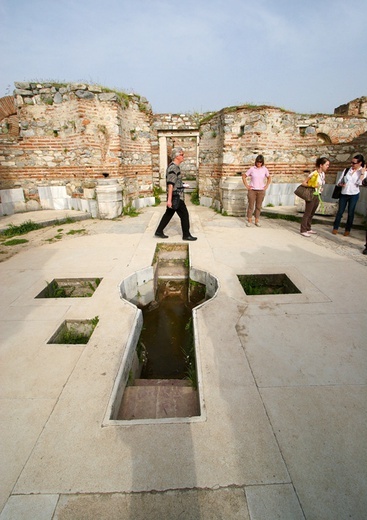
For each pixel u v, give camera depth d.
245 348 2.54
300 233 6.13
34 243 5.70
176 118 11.36
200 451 1.66
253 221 7.40
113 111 7.73
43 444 1.71
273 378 2.20
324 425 1.81
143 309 4.21
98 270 4.31
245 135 8.11
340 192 5.91
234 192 7.88
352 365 2.32
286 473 1.54
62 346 2.62
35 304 3.37
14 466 1.59
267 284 4.15
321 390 2.08
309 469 1.56
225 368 2.30
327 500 1.42
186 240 5.72
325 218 7.19
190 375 2.65
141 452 1.66
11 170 7.93
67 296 4.06
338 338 2.66
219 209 8.79
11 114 9.08
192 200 11.05
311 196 5.66
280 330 2.79
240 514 1.37
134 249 5.22
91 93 7.43
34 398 2.04
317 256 4.78
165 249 5.60
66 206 8.51
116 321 3.02
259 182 6.58
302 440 1.71
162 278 5.04
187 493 1.45
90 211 7.99
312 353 2.46
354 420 1.84
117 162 8.08
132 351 2.73
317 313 3.07
